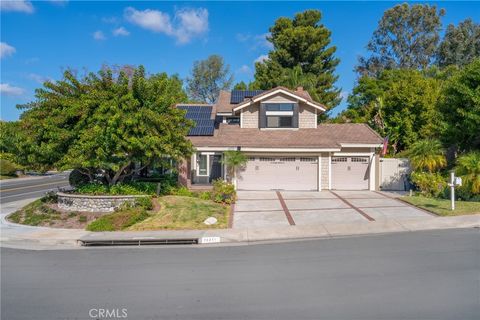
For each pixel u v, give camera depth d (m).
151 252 10.79
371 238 11.62
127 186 17.52
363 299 6.48
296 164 22.70
